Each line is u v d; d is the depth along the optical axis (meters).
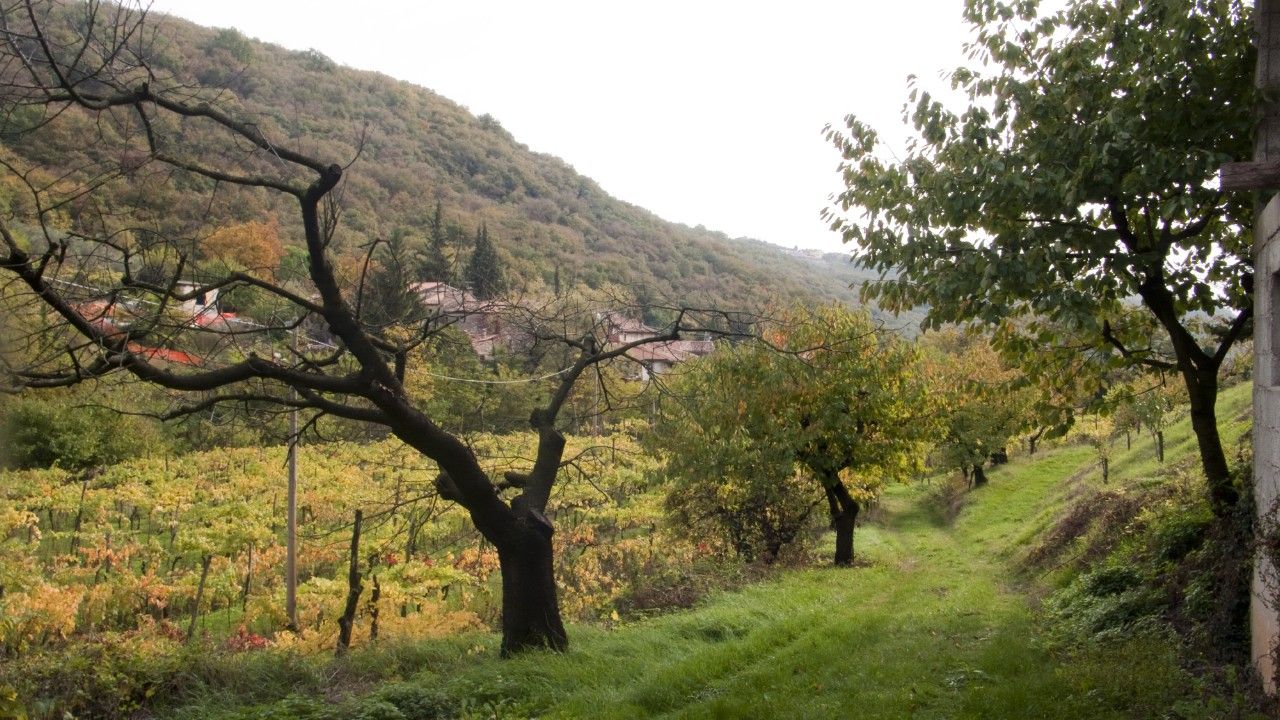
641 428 26.20
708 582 16.73
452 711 7.87
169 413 8.59
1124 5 8.47
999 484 32.38
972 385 11.27
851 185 10.34
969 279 8.74
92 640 9.57
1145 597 8.98
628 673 8.98
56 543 23.86
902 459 20.92
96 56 7.39
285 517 24.58
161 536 25.17
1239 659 6.72
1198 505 10.11
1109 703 6.18
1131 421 20.58
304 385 8.80
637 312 12.73
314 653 11.71
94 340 7.15
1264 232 6.69
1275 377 6.40
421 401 22.34
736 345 12.66
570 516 24.69
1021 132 9.10
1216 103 8.05
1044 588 13.26
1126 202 8.43
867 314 20.45
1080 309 8.08
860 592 14.98
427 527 22.55
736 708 7.07
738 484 20.78
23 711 5.79
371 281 12.27
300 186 8.91
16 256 6.57
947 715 6.52
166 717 7.98
